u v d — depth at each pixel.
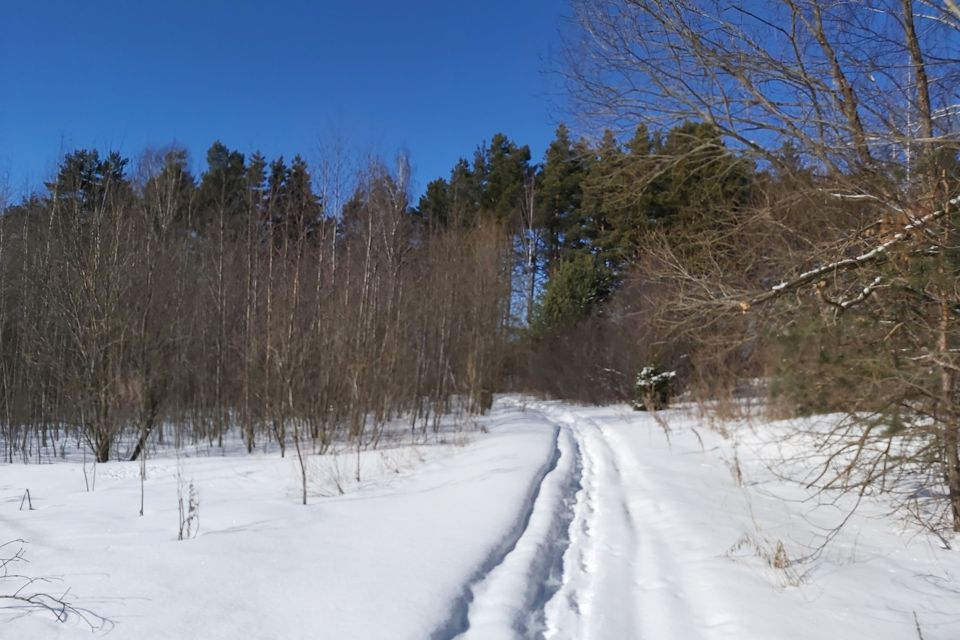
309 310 19.88
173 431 22.95
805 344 6.00
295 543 6.30
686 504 8.17
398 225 22.48
